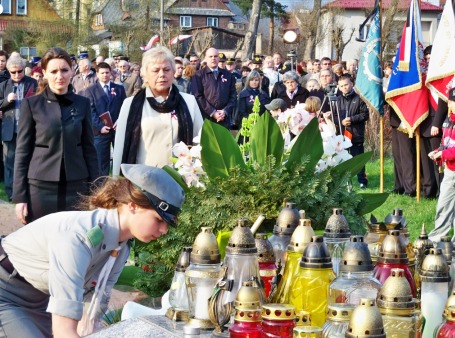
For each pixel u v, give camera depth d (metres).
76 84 18.34
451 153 9.91
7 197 14.86
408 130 13.59
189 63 21.59
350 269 3.31
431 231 10.52
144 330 3.59
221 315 3.39
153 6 53.19
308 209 5.14
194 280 3.58
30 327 4.18
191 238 5.16
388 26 38.03
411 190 14.18
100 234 3.89
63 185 7.48
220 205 5.07
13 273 4.14
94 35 55.84
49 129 7.40
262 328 3.07
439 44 13.01
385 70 20.45
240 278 3.47
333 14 60.62
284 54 63.25
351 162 5.41
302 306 3.37
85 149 7.62
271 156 5.12
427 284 3.31
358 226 5.24
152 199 3.82
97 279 4.11
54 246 3.90
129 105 7.09
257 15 46.81
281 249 3.88
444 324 3.06
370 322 2.85
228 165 5.29
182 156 5.62
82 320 4.21
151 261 5.40
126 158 7.06
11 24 62.69
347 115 15.06
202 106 15.05
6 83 14.80
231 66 23.11
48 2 69.81
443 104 13.19
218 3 95.94
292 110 6.23
